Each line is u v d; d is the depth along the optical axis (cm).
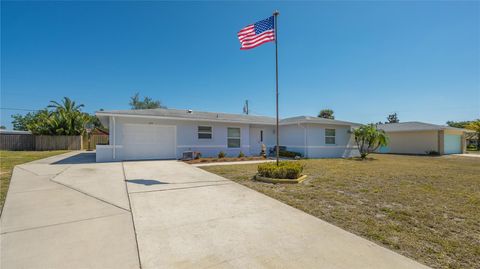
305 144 1616
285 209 431
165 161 1199
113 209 412
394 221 378
